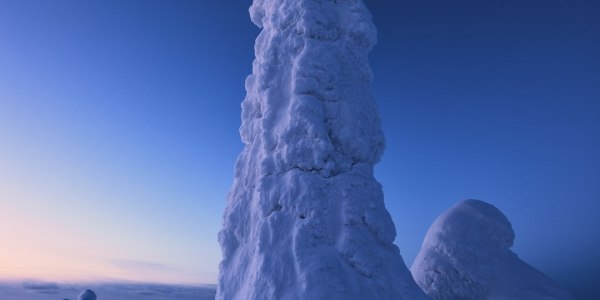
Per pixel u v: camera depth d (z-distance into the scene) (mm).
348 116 7918
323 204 7082
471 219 12102
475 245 11500
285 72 8289
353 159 7855
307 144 7426
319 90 7938
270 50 8445
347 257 6730
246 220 7629
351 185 7414
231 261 7461
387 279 6754
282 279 6375
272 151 7738
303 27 8234
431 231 12406
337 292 6215
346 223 7012
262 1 9695
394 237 7508
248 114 8766
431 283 11391
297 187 7129
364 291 6441
